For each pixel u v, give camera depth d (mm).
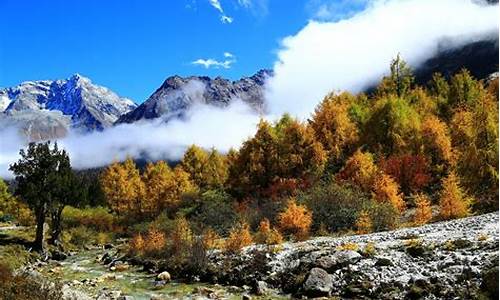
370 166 40469
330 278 17844
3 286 13578
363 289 16531
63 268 29484
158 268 25766
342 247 20984
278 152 51125
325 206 32562
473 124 36312
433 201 36688
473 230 21500
